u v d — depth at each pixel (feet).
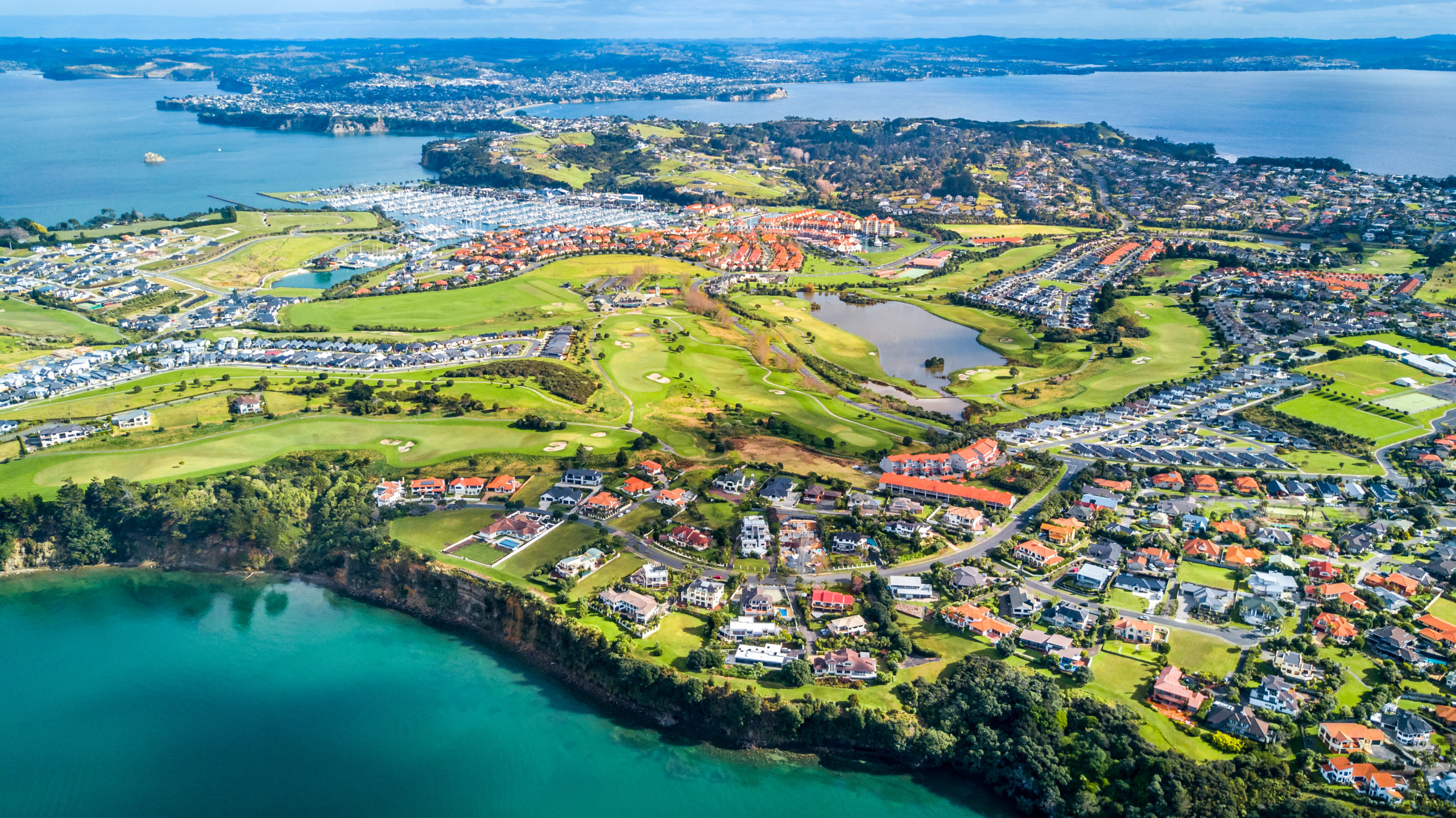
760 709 509.35
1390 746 474.90
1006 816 469.16
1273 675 533.96
